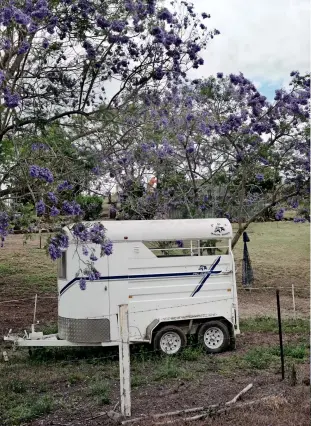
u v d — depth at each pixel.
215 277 11.46
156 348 10.88
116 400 7.96
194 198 15.38
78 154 9.30
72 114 10.39
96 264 10.68
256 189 17.44
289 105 14.81
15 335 11.61
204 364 10.18
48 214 7.62
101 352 11.39
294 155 15.60
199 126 14.52
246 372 9.38
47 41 10.12
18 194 8.23
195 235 11.32
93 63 10.86
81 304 10.70
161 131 11.72
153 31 10.86
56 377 9.55
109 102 10.64
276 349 10.88
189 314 11.20
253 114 15.30
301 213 16.44
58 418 7.26
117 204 11.57
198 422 6.66
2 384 9.01
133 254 10.93
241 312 16.05
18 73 9.50
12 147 8.77
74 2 10.40
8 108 8.59
